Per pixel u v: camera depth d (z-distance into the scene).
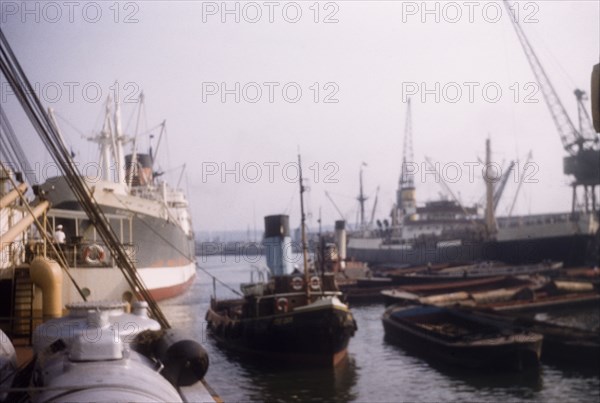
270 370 28.33
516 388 24.58
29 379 5.97
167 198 61.12
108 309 7.57
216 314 36.72
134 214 39.00
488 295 48.66
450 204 92.56
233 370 28.47
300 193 31.83
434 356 30.25
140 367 5.50
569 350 27.86
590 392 23.61
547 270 61.81
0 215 16.17
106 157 37.44
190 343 7.20
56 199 31.44
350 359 31.16
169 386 5.52
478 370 27.33
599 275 59.50
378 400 23.39
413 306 39.88
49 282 11.63
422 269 72.38
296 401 23.59
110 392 4.72
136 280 12.43
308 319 27.61
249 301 32.03
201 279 97.44
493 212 77.62
